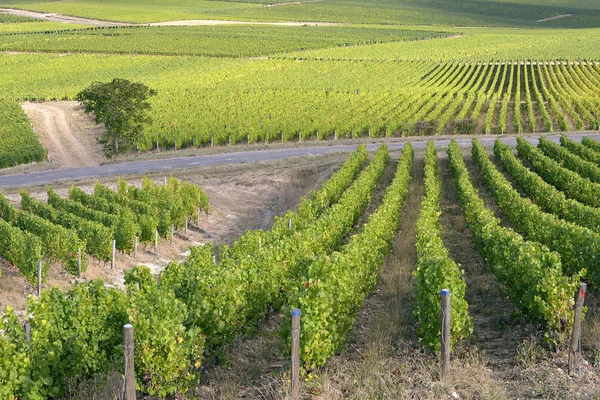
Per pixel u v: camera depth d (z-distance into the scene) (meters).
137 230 26.69
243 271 14.96
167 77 96.38
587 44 129.88
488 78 88.62
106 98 54.72
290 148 52.56
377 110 65.62
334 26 172.62
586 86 78.88
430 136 56.47
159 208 31.66
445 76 89.25
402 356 12.12
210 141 57.84
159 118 64.25
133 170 45.66
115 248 26.66
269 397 10.72
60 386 11.52
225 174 43.69
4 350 10.45
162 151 56.34
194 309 12.84
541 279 12.98
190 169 44.75
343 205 24.94
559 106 68.25
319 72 98.75
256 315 15.10
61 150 58.66
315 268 13.16
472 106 70.44
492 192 31.78
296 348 10.20
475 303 16.17
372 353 11.94
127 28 154.50
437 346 12.05
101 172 45.38
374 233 19.53
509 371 11.29
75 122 69.56
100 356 11.95
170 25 164.12
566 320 12.13
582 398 9.98
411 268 19.70
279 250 17.75
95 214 27.83
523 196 32.59
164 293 12.02
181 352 10.95
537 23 199.12
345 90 80.25
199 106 70.19
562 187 32.69
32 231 25.00
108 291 12.98
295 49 128.25
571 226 18.53
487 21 198.25
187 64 108.81
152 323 10.77
